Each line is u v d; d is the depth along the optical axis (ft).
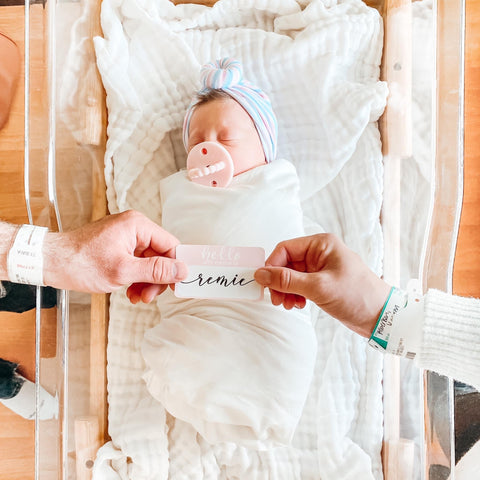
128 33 3.89
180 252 2.53
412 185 3.56
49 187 3.05
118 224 2.57
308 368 3.12
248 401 3.03
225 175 3.35
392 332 2.51
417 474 3.31
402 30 3.65
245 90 3.52
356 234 3.75
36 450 3.03
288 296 2.68
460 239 4.25
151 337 3.26
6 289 3.80
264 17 4.07
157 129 3.82
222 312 3.12
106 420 3.57
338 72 3.82
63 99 3.23
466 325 2.41
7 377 4.11
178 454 3.49
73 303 3.31
